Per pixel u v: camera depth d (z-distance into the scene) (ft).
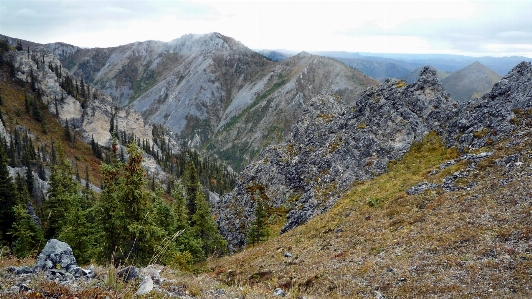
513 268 53.36
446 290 53.78
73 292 26.86
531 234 61.52
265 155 258.98
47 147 542.57
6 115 549.54
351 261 83.10
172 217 130.52
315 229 126.72
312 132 244.42
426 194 107.34
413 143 165.99
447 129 157.48
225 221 229.04
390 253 78.89
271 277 92.07
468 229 73.97
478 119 143.54
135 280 31.89
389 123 183.73
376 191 134.41
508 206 77.51
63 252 34.63
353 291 65.00
